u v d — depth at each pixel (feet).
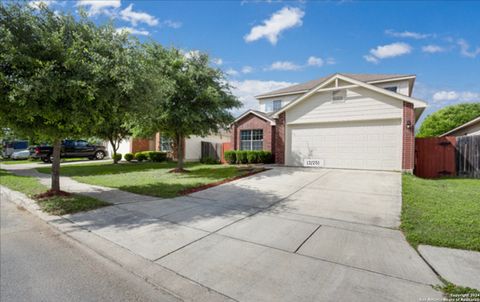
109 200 20.65
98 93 17.40
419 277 8.52
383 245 11.27
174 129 36.17
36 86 14.92
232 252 10.83
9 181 30.35
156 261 10.18
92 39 18.65
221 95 36.99
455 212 15.15
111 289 8.35
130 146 77.20
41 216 16.47
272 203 19.26
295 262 9.82
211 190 24.48
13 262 10.32
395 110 32.99
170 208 18.17
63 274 9.34
